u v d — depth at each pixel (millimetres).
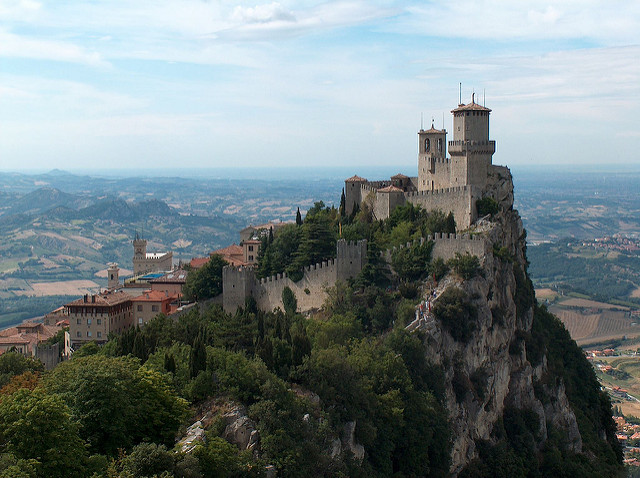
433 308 173500
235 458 109938
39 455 94875
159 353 140250
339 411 135500
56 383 116312
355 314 183000
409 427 148875
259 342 144625
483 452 171125
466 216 195375
